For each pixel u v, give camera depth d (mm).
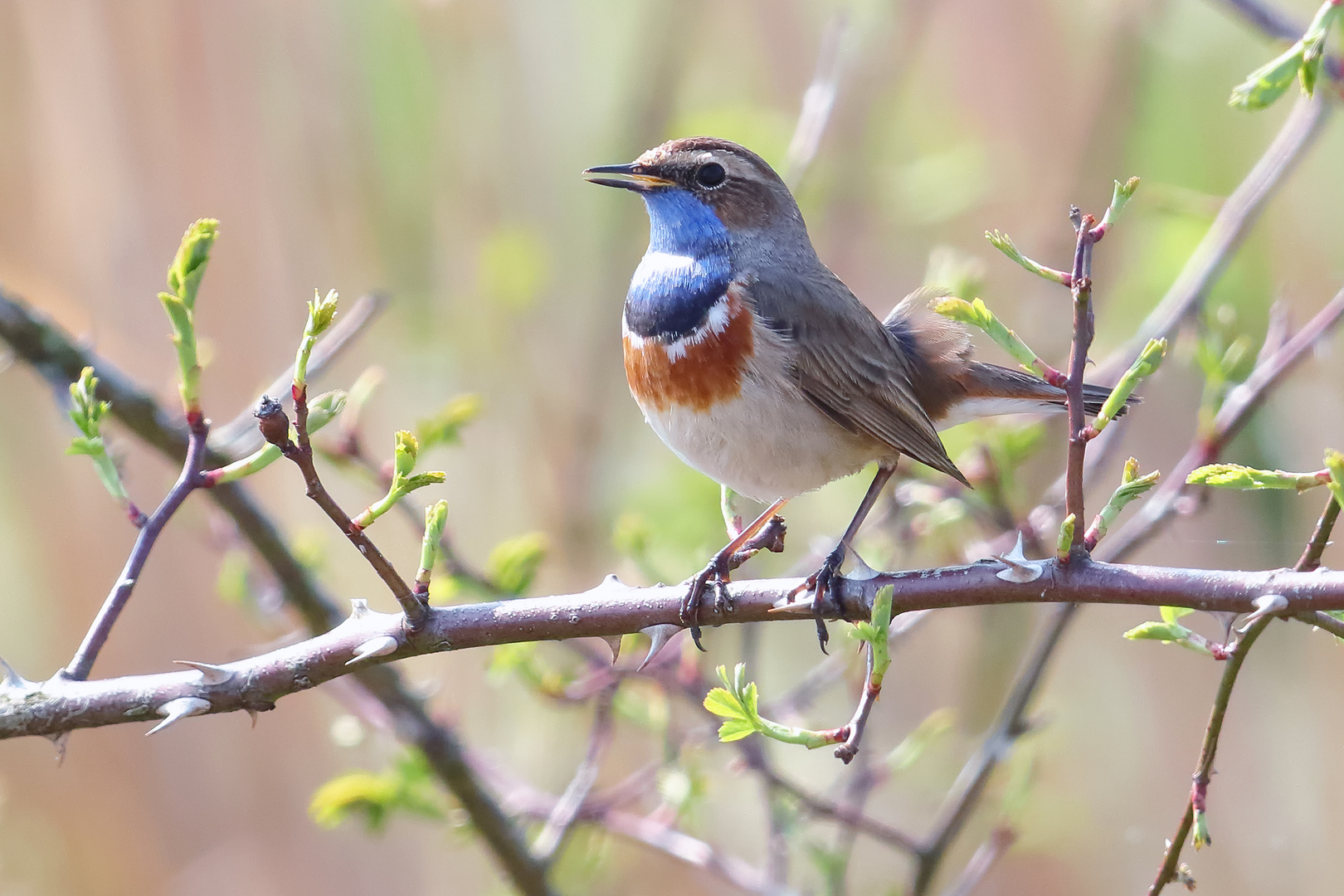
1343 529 12695
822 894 10383
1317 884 12938
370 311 9484
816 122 10734
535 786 12031
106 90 12117
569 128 14133
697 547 11570
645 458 13984
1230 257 9672
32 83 11977
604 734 9453
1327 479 5066
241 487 8875
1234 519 13031
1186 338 9984
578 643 9312
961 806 9078
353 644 5844
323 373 9023
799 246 9266
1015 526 9680
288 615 10758
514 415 13320
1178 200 11297
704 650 7199
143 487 12406
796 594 6488
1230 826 13461
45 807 12172
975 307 5309
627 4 14352
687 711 11664
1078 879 13297
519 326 13344
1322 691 13273
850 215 13484
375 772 12578
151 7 12203
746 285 8734
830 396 8633
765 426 8625
